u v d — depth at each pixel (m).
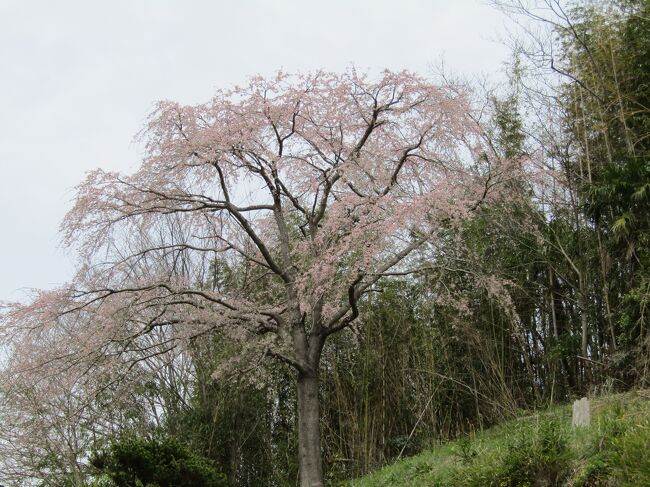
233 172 12.36
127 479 9.42
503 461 7.76
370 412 14.95
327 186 12.47
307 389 11.45
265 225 14.05
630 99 13.57
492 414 14.03
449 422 14.52
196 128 11.88
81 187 11.27
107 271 11.53
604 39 14.12
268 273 13.42
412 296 15.48
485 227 15.10
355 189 12.16
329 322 11.84
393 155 12.65
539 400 14.00
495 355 14.73
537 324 15.40
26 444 14.43
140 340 13.93
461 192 12.17
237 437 15.28
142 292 11.45
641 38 13.76
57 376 11.15
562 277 14.45
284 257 12.30
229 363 12.40
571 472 7.21
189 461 9.87
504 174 12.81
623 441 6.84
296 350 11.59
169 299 11.55
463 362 14.91
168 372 15.26
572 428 8.26
